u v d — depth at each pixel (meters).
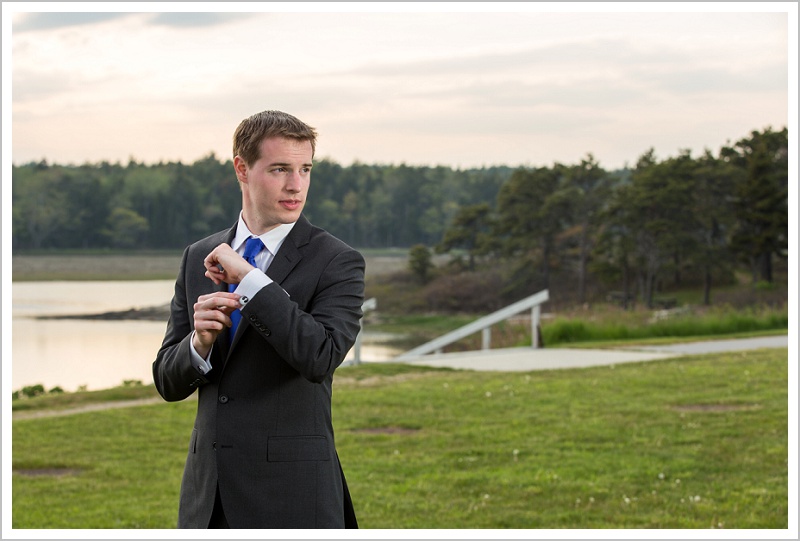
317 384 3.27
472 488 8.48
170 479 9.23
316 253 3.31
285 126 3.24
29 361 29.80
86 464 9.84
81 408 13.34
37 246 116.12
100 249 118.75
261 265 3.31
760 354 16.25
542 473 8.90
